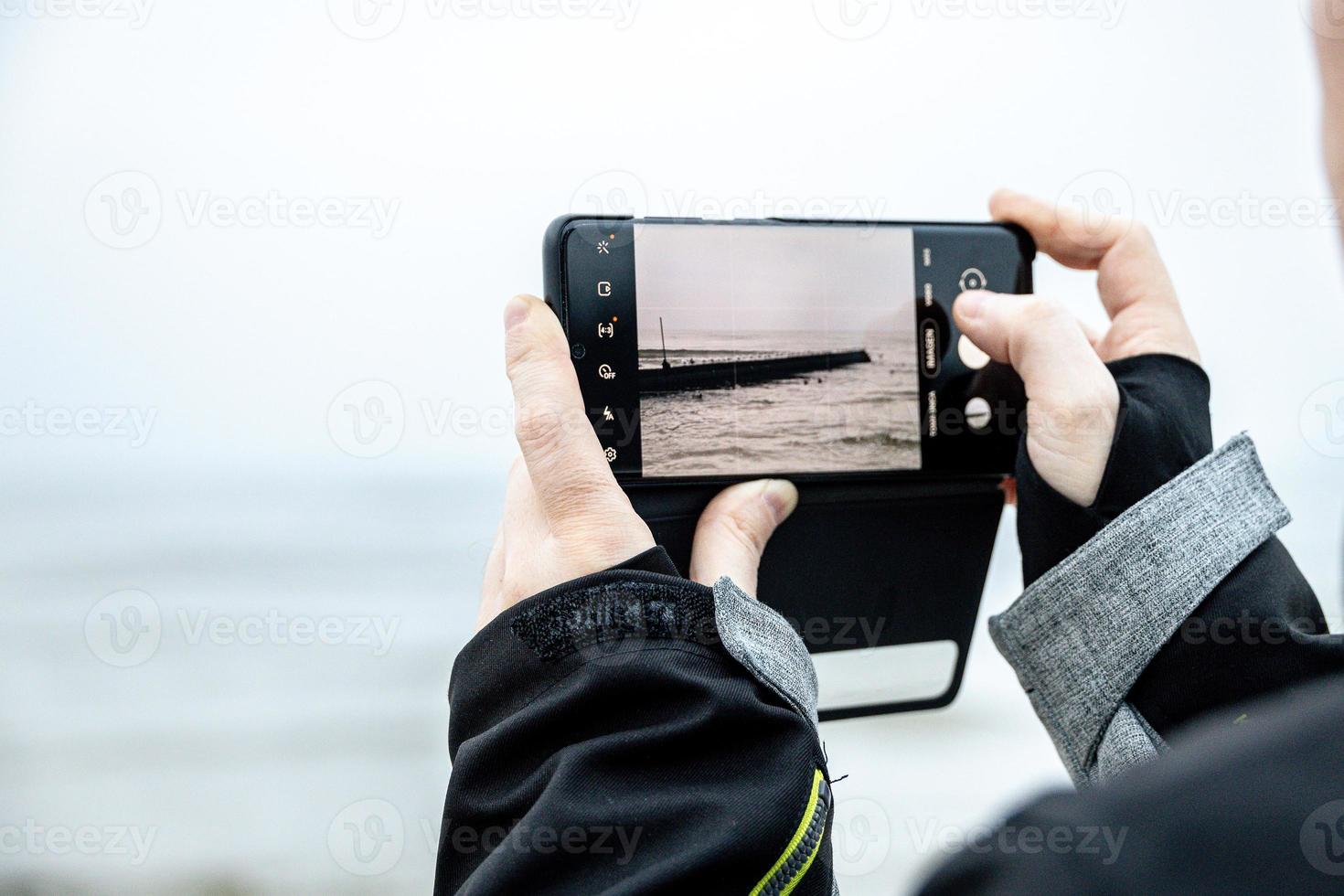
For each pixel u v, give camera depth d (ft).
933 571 2.87
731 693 1.81
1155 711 2.17
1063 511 2.36
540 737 1.83
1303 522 4.18
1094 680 2.24
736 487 2.63
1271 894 0.76
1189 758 0.89
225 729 5.05
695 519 2.66
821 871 1.79
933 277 2.85
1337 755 0.81
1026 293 2.93
